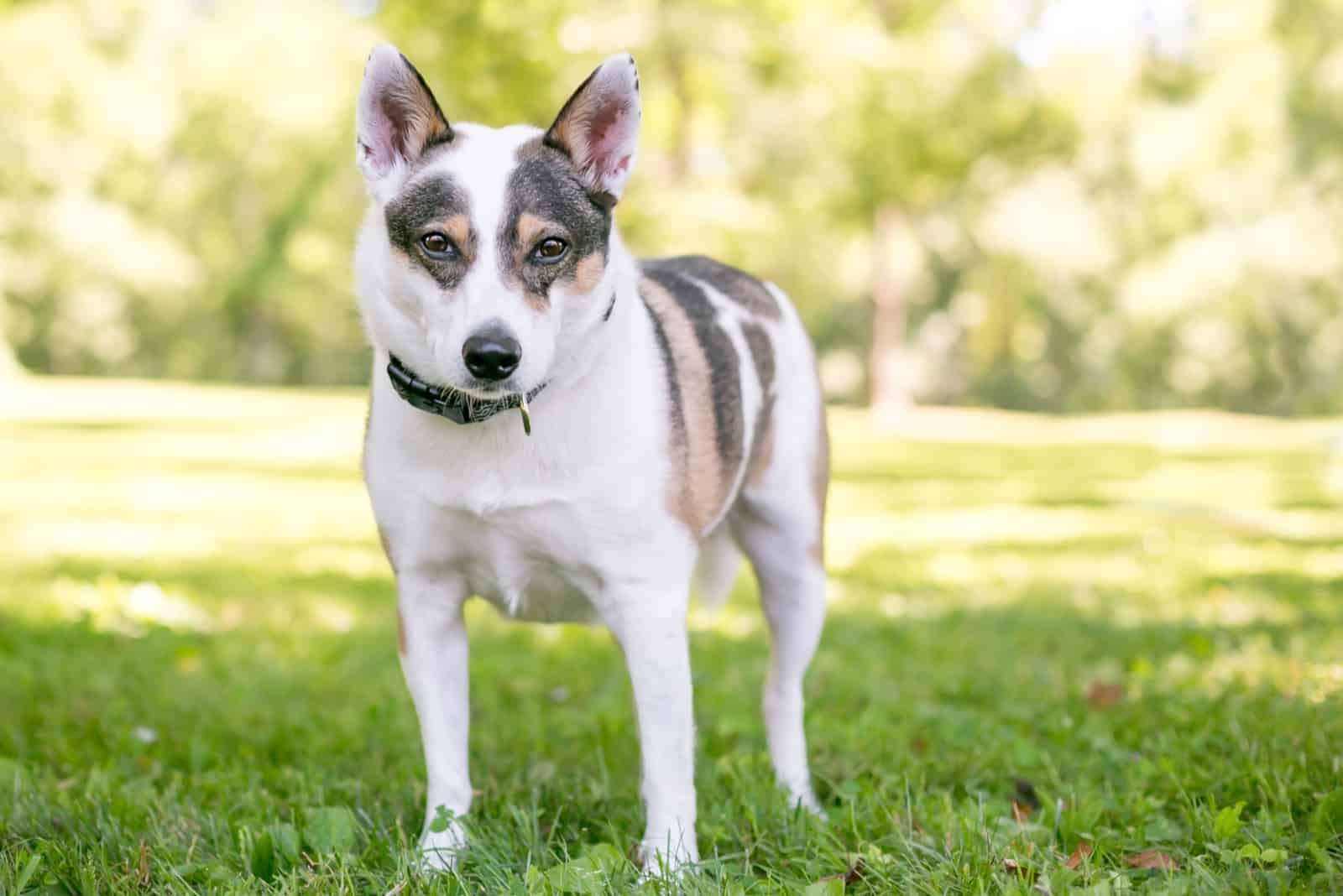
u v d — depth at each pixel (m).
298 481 13.76
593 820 3.34
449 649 3.25
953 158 23.80
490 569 3.17
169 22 32.53
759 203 21.94
